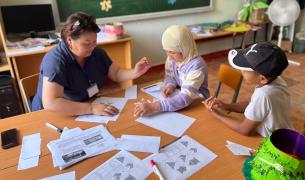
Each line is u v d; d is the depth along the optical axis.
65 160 1.01
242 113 1.36
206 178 0.92
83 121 1.28
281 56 1.09
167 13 3.85
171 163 0.99
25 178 0.93
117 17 3.47
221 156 1.02
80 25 1.30
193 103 1.43
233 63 1.18
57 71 1.37
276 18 4.02
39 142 1.13
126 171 0.95
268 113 1.12
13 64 2.49
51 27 2.92
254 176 0.84
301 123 2.52
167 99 1.37
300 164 0.75
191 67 1.50
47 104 1.35
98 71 1.64
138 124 1.24
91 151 1.06
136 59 3.87
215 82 3.51
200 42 4.36
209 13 4.33
